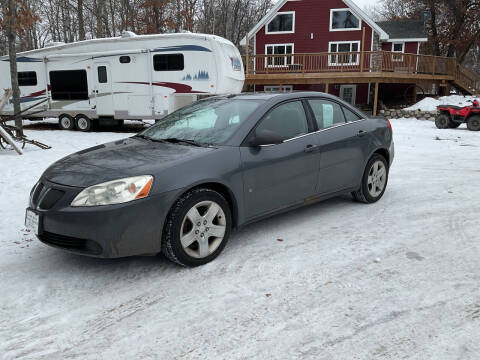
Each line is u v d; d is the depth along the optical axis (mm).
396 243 3854
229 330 2521
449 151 9875
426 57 23938
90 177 3154
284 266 3387
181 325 2586
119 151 3689
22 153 9289
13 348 2387
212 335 2475
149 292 3004
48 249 3842
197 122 4152
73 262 3539
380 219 4559
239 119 3896
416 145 11047
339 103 4781
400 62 23672
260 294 2941
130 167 3225
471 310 2682
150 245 3127
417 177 6785
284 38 27531
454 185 6152
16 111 11211
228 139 3695
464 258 3500
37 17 11445
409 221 4480
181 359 2268
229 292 2977
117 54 13719
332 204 5188
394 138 12602
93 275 3291
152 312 2742
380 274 3221
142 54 13469
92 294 2994
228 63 13305
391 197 5492
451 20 34812
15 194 5902
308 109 4340
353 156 4695
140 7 31344
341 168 4578
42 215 3162
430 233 4105
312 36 27000
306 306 2771
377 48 26516
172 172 3191
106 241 2971
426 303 2777
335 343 2373
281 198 3992
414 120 19719
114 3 34250
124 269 3387
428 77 23734
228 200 3652
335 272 3268
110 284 3139
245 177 3623
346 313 2676
